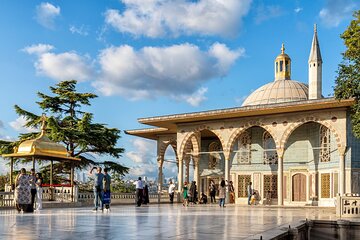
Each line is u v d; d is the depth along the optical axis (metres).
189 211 19.77
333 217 17.22
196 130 33.28
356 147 27.50
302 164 31.11
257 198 32.53
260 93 39.19
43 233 9.36
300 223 13.49
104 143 37.00
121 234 9.37
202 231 10.26
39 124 36.59
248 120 31.12
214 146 37.06
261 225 12.20
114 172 39.19
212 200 32.19
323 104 26.53
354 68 20.69
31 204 18.03
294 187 31.25
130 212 18.36
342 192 26.64
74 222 12.44
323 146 29.73
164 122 33.75
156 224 12.07
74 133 35.28
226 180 31.56
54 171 38.31
